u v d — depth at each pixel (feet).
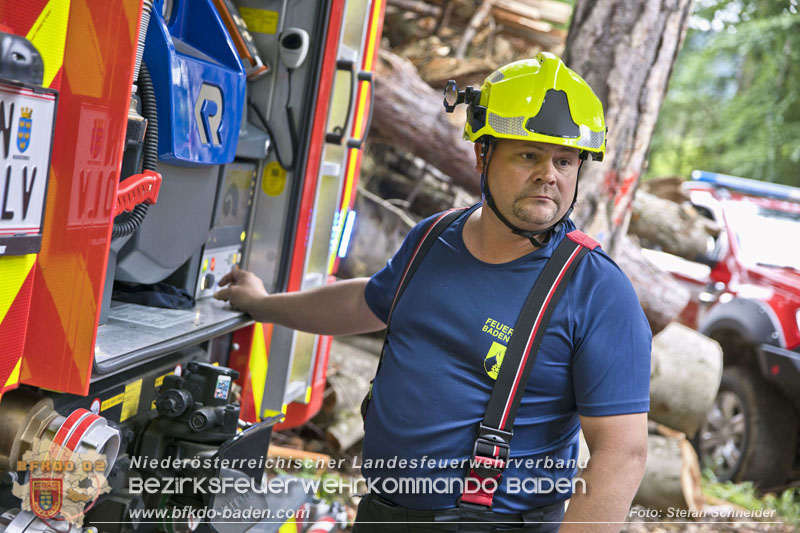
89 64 5.64
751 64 50.44
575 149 6.13
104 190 5.63
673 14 14.15
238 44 8.87
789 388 18.69
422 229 7.07
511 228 6.10
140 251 7.55
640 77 14.16
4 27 5.00
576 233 6.46
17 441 5.71
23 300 5.53
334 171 10.96
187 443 7.38
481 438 5.99
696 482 16.90
